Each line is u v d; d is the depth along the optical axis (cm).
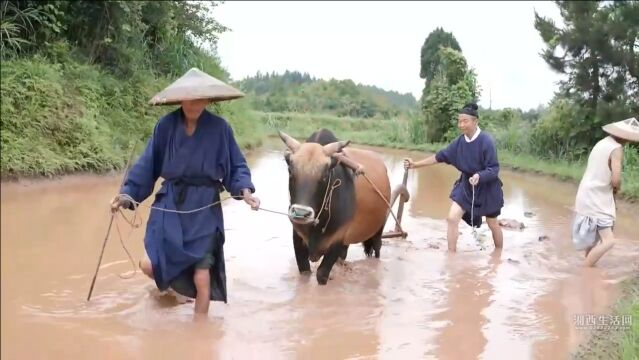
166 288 536
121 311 534
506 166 1809
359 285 644
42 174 1083
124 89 1506
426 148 2653
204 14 1994
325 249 630
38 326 494
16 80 1138
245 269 680
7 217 821
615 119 1452
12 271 612
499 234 821
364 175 667
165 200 539
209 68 2088
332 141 674
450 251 805
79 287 584
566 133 1716
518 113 2452
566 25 1557
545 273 703
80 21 1455
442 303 591
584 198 751
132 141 1368
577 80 1548
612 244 726
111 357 448
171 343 477
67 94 1245
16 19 1308
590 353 468
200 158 537
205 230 538
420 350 478
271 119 3884
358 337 501
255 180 1356
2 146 1042
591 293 626
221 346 475
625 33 1444
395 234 854
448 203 1194
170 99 512
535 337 507
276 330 511
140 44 1675
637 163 1305
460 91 2662
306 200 586
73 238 744
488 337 507
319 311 559
